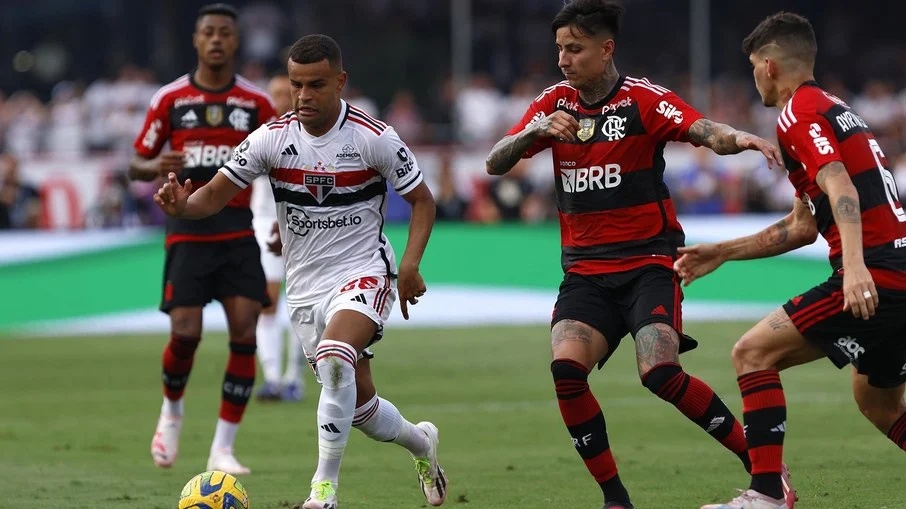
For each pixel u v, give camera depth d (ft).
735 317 204.74
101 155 230.68
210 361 165.07
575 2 69.62
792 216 71.05
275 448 102.27
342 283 70.38
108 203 206.69
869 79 281.33
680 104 68.90
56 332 198.70
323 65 67.77
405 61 280.10
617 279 70.03
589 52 69.15
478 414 119.55
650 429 109.60
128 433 111.45
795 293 202.28
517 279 205.67
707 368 150.41
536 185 219.00
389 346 177.17
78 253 199.93
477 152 220.02
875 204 64.03
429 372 151.53
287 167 70.03
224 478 67.21
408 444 73.36
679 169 214.28
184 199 69.62
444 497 74.90
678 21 271.69
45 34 285.84
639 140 69.62
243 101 96.68
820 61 282.15
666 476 86.17
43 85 284.00
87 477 88.58
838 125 63.98
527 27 274.36
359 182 70.28
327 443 67.77
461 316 205.46
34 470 91.81
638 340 67.97
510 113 248.73
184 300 92.58
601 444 68.23
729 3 271.49
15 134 236.84
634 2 273.75
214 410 125.39
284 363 168.76
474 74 271.90
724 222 207.31
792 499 67.00
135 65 279.90
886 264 63.62
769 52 66.44
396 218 213.46
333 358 67.05
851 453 94.43
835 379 143.84
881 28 285.23
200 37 95.86
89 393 138.00
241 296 93.25
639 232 70.23
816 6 282.97
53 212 206.08
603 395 131.75
